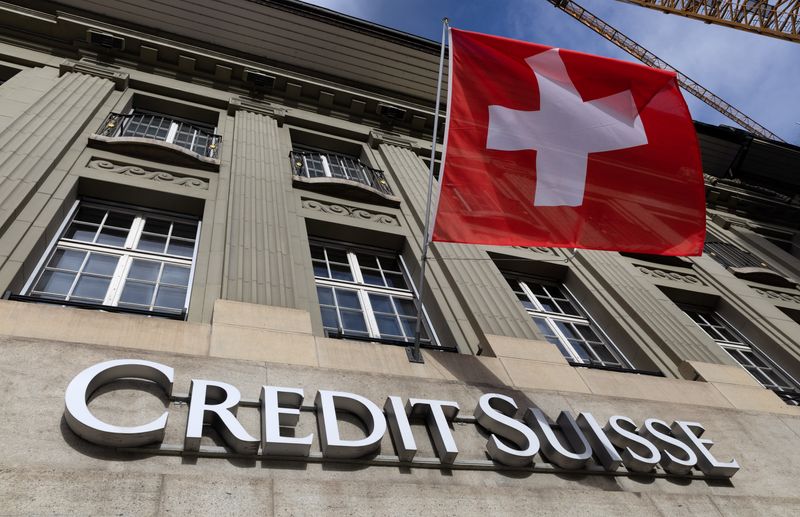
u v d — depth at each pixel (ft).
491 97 26.68
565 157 26.30
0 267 22.70
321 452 17.44
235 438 16.25
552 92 27.43
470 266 33.53
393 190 41.96
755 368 39.63
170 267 27.86
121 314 20.34
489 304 30.53
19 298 21.56
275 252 28.35
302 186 37.06
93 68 41.37
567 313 37.37
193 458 16.05
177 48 45.78
